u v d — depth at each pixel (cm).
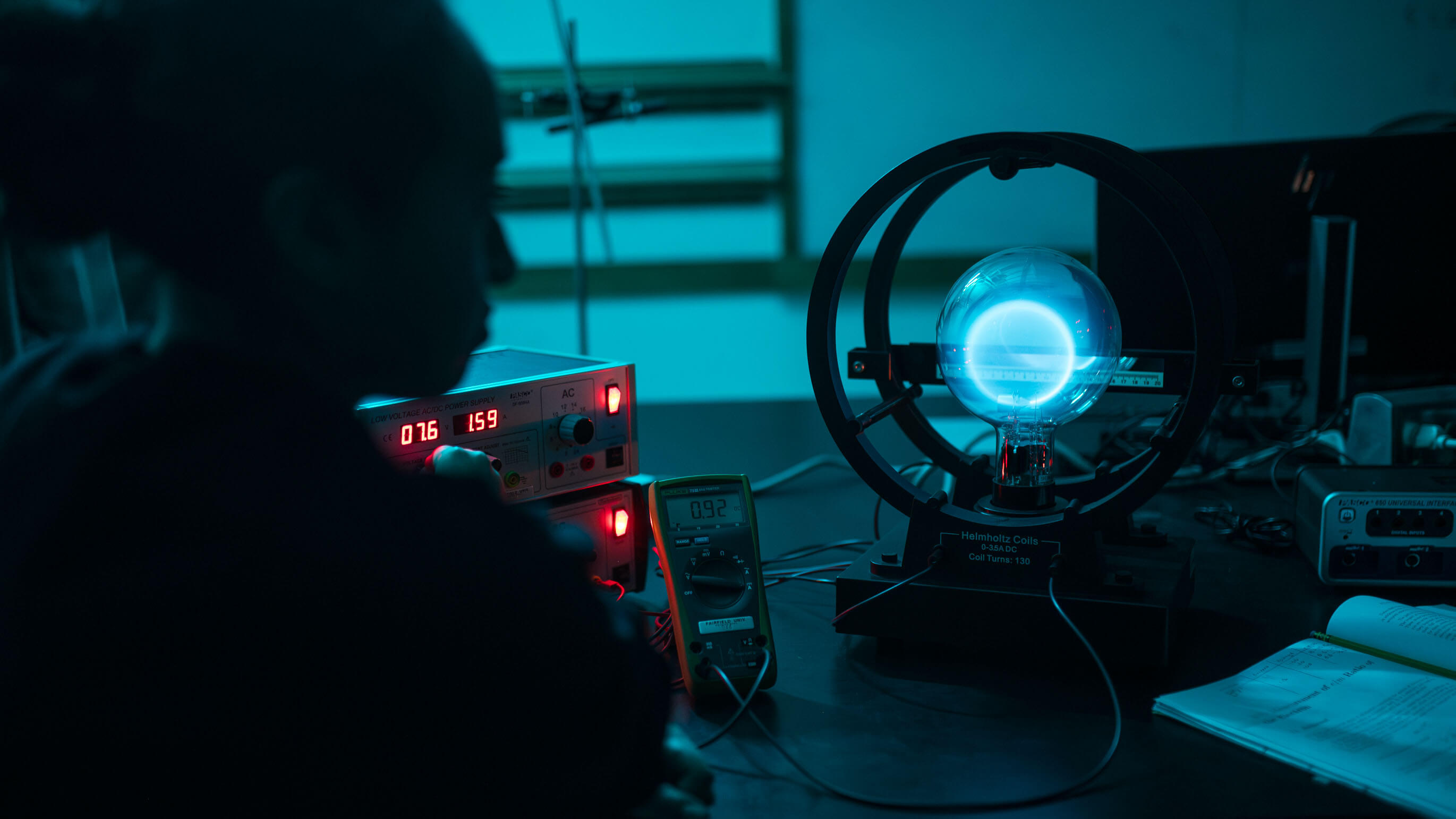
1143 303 137
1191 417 82
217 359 42
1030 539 86
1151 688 82
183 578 40
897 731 77
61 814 42
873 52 398
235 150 38
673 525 87
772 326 427
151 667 40
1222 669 85
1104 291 89
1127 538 96
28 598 41
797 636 95
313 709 41
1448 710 74
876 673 87
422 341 45
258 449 41
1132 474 89
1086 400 90
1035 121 403
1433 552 98
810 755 74
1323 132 400
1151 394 89
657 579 109
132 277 47
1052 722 78
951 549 89
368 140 39
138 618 40
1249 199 140
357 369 46
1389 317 140
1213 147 140
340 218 40
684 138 405
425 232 43
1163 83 397
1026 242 412
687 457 157
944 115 404
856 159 408
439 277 44
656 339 427
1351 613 86
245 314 42
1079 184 403
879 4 393
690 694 83
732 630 84
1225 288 87
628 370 103
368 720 42
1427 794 63
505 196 53
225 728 41
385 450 87
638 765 47
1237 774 70
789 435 170
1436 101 395
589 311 422
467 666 43
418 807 43
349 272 42
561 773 45
